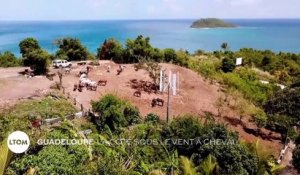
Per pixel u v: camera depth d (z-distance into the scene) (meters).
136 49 58.34
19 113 27.02
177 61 59.06
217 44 192.50
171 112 35.81
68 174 17.70
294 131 35.56
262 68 94.44
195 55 89.62
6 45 152.00
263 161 23.45
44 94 34.75
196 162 22.59
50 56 53.16
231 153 21.77
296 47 194.25
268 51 109.69
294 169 29.14
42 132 21.42
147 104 36.75
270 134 37.06
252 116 38.75
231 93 45.00
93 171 17.70
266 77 79.12
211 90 45.56
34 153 18.89
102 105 27.81
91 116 28.81
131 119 29.17
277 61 97.31
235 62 68.44
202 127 24.64
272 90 57.59
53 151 18.61
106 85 41.06
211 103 40.91
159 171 20.00
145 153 22.75
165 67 50.81
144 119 30.98
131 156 21.45
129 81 43.56
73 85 39.91
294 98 36.75
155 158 22.80
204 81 48.91
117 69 49.25
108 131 25.92
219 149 22.12
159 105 36.97
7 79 41.97
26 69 47.66
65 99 33.75
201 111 37.84
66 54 62.06
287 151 33.25
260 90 57.12
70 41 63.16
